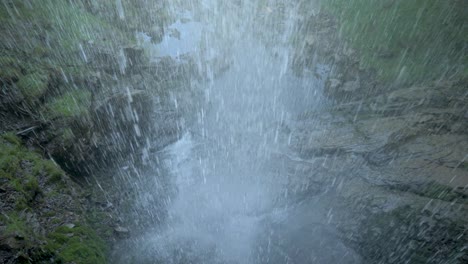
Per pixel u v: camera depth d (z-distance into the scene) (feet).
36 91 41.42
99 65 56.65
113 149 47.42
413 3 84.99
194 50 78.33
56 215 31.45
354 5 92.58
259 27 92.84
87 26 65.82
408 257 36.55
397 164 46.24
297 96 69.62
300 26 91.50
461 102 56.08
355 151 49.34
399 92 61.93
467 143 47.44
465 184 40.91
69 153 40.16
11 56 45.65
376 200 42.19
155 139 53.57
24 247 24.66
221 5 100.68
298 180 47.62
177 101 62.49
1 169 30.66
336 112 62.13
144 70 65.00
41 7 62.39
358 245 38.83
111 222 38.19
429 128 51.47
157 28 79.66
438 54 72.64
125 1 82.33
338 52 79.36
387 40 79.56
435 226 37.78
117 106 49.01
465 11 78.07
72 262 27.20
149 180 46.73
